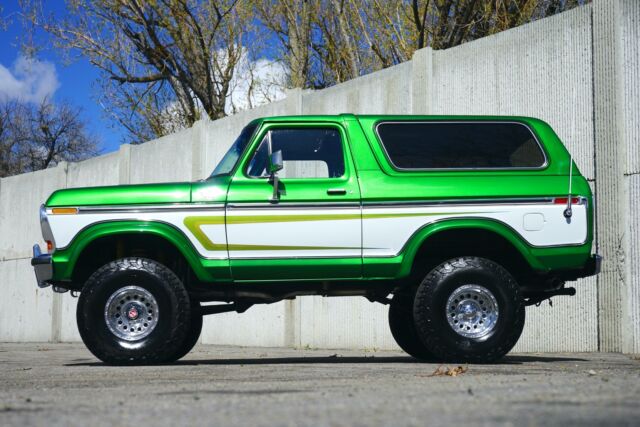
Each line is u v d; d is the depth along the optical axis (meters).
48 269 7.40
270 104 14.53
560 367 6.48
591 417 3.01
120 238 7.54
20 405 3.83
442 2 18.94
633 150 9.20
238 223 7.29
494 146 7.46
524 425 2.80
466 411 3.24
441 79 11.62
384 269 7.24
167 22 23.33
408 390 4.26
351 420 3.01
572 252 7.25
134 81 24.48
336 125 7.52
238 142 7.84
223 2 23.52
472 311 7.00
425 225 7.23
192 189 7.37
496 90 10.86
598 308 9.34
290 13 22.95
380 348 11.77
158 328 7.16
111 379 5.63
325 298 12.71
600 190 9.46
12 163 45.31
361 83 12.88
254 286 7.50
